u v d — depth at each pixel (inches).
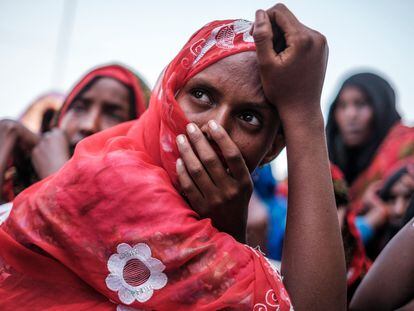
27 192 71.5
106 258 63.5
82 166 67.1
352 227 114.7
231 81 68.1
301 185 70.0
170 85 68.8
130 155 68.1
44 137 116.1
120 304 64.0
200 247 62.1
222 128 66.1
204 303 61.2
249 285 62.2
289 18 70.8
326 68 73.4
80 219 64.9
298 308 66.3
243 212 69.5
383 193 143.8
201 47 69.6
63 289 66.0
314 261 67.4
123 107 124.0
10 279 67.1
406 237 76.0
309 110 71.2
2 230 68.3
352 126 172.7
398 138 168.2
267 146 71.7
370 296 77.9
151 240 62.3
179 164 66.8
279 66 68.6
